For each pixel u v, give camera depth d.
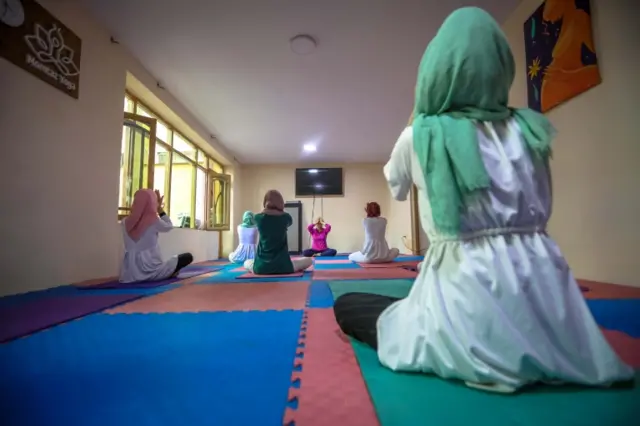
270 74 4.65
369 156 9.05
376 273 3.83
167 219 3.50
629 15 2.48
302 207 9.59
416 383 0.89
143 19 3.54
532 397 0.81
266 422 0.73
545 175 0.94
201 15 3.49
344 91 5.17
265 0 3.28
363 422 0.73
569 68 2.93
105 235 3.67
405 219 8.38
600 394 0.82
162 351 1.22
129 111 4.68
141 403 0.83
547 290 0.86
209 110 5.85
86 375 1.01
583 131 2.86
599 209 2.74
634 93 2.45
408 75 4.71
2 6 2.52
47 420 0.76
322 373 1.00
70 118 3.19
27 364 1.11
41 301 2.26
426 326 0.93
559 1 2.99
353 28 3.71
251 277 3.60
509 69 0.98
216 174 7.84
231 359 1.12
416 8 3.42
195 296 2.44
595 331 0.86
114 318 1.78
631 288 2.38
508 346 0.81
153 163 4.34
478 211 0.90
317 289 2.69
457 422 0.71
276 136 7.28
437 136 0.93
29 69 2.74
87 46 3.42
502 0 3.38
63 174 3.10
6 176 2.54
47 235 2.90
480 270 0.86
